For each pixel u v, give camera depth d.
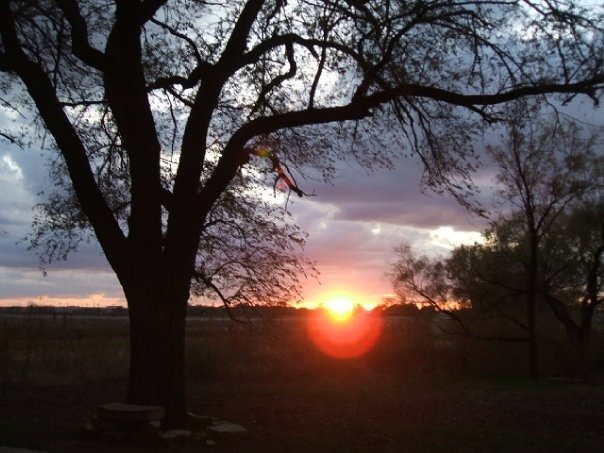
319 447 11.16
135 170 12.05
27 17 13.24
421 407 17.42
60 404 16.09
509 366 29.22
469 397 20.16
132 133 12.11
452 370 28.66
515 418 15.83
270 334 17.19
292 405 17.17
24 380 19.58
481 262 31.19
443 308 31.41
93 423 11.36
